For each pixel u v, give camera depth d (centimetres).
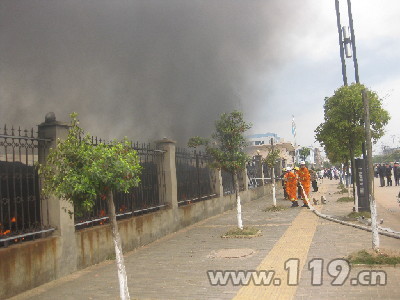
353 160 1203
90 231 786
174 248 917
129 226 927
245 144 1105
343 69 1362
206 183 1526
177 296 546
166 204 1163
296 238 928
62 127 732
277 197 2361
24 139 672
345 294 512
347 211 1386
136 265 763
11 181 658
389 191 2200
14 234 636
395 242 813
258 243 899
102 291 596
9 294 590
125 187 488
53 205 708
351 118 1141
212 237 1035
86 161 472
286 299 507
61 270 698
